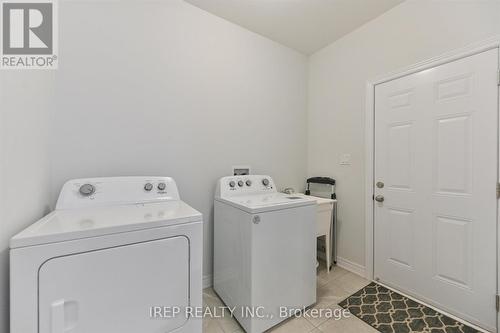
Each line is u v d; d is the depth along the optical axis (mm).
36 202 1037
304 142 2635
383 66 1914
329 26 2094
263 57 2258
